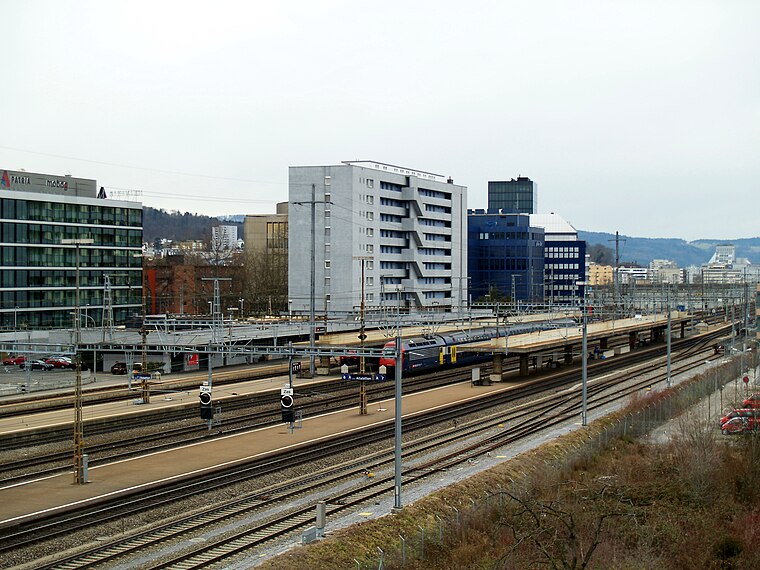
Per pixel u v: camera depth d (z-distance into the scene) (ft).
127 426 222.69
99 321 435.53
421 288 565.94
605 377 352.49
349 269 500.74
